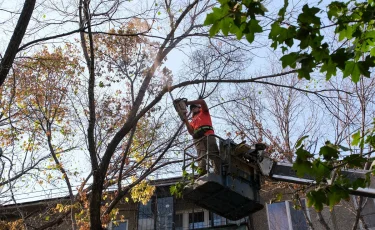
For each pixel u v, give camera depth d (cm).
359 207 1338
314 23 505
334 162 557
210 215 1755
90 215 856
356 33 545
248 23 498
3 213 1373
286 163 912
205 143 894
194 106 945
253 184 884
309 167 540
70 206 1219
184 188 860
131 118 997
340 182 552
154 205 1764
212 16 497
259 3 489
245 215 907
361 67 520
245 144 863
